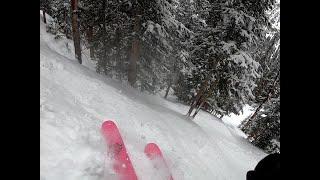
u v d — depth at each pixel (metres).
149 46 19.77
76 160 4.72
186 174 8.18
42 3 28.92
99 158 5.06
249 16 15.65
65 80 10.38
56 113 5.75
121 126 8.57
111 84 16.20
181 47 23.53
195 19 26.23
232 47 16.16
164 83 27.81
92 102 9.48
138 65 20.30
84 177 4.51
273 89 29.06
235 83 18.86
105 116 8.70
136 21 18.33
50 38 25.52
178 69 25.34
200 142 13.02
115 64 21.59
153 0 18.03
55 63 12.00
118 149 5.46
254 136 25.95
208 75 18.16
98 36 21.02
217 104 26.59
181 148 10.33
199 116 23.70
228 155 14.98
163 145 9.34
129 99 13.55
